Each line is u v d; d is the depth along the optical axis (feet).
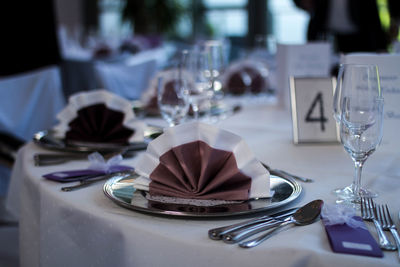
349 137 3.16
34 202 3.79
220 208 2.88
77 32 26.61
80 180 3.58
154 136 4.90
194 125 3.22
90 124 4.79
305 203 3.12
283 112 7.16
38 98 8.51
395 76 4.56
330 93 5.14
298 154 4.56
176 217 2.85
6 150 7.57
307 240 2.51
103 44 23.48
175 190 3.10
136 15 32.58
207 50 6.47
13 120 8.19
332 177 3.75
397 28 13.53
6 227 6.77
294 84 5.15
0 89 8.11
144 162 3.26
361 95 3.08
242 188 3.07
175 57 16.01
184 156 3.14
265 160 4.30
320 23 13.66
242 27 30.94
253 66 9.34
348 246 2.37
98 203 3.14
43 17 10.18
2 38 9.86
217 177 3.09
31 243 3.96
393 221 2.78
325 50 7.19
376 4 13.35
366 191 3.33
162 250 2.65
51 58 10.55
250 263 2.45
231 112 6.92
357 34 13.43
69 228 3.20
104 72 10.03
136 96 10.46
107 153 4.37
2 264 5.68
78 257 3.17
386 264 2.25
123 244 2.82
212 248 2.51
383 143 4.68
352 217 2.68
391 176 3.79
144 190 3.25
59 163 4.12
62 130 4.91
